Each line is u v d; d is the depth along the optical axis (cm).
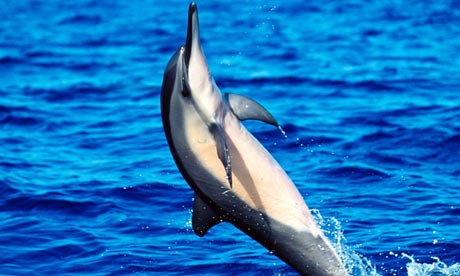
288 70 4962
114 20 7450
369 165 3127
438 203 2733
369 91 4366
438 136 3422
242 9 7619
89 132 3772
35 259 2394
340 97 4253
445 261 2327
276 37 6206
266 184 1934
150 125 3853
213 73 4934
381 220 2611
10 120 3975
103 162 3306
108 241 2512
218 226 2608
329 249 1955
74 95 4541
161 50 5950
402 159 3209
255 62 5272
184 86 1842
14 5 8538
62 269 2338
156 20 7356
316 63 5178
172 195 2883
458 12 7156
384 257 2350
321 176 3036
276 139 3484
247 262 2356
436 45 5716
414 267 2289
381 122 3684
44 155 3419
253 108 1908
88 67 5378
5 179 3027
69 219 2695
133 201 2841
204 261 2370
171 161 3272
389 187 2906
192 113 1858
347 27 6581
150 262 2364
